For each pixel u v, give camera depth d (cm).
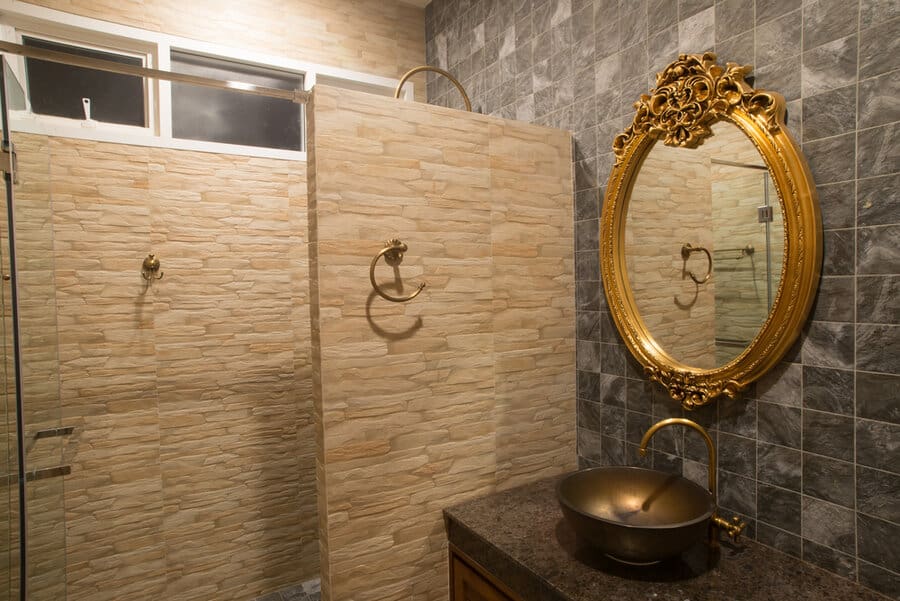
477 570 150
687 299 152
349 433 149
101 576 202
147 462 209
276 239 233
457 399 168
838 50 117
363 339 150
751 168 133
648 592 117
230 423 225
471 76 243
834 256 119
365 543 152
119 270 203
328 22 249
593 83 181
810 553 126
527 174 181
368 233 150
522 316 181
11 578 121
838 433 120
